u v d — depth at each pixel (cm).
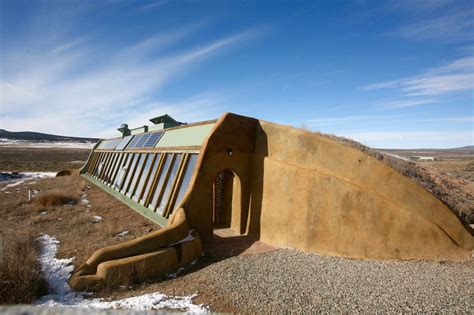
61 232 1286
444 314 613
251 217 1259
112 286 777
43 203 1825
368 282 764
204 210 1183
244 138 1309
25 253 888
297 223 1059
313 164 1076
